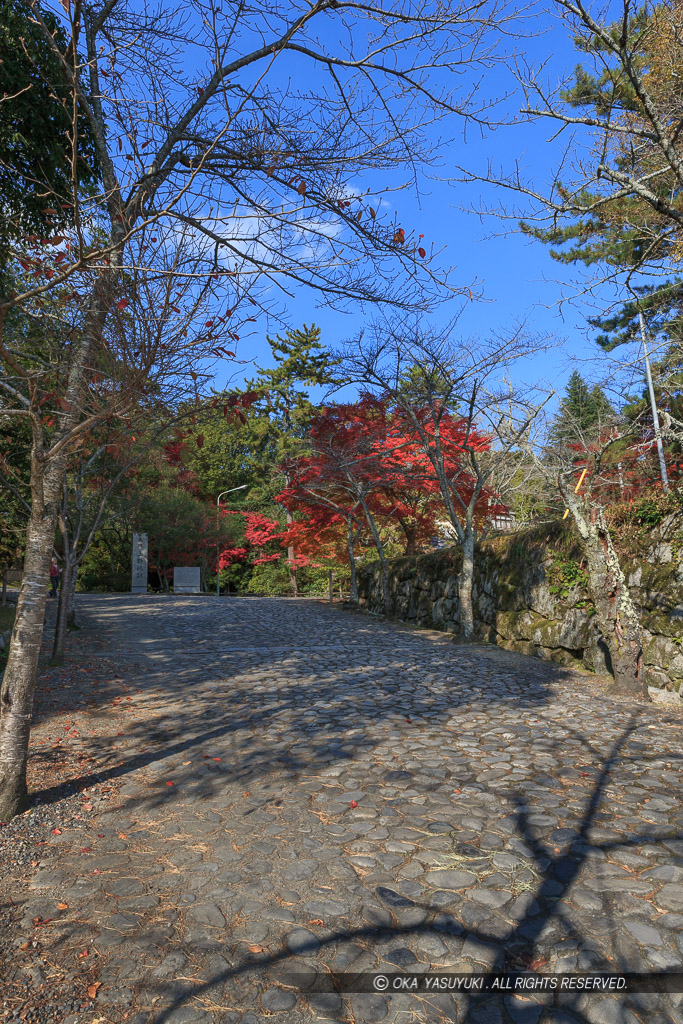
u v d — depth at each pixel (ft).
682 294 39.11
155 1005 8.41
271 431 114.42
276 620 54.80
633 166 27.66
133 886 11.46
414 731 21.08
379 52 14.30
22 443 35.14
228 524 113.19
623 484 36.99
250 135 14.14
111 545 108.47
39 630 15.14
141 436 18.86
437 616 51.52
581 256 42.98
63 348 14.55
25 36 20.29
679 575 27.40
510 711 24.00
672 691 26.17
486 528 59.98
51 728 21.42
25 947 9.68
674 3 25.00
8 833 13.64
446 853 12.44
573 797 15.17
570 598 35.12
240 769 17.47
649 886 11.12
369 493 58.95
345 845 12.87
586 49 22.59
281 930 10.05
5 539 47.47
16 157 21.36
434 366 43.04
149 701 25.20
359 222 13.91
